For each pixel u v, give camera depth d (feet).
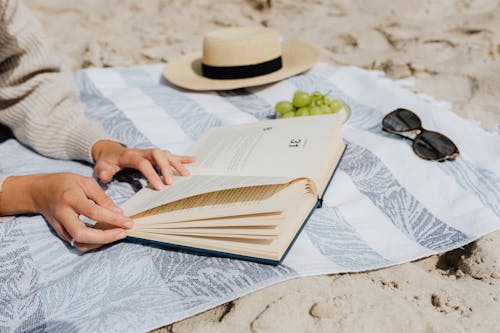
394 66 7.14
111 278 3.25
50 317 3.03
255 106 5.80
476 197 3.98
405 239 3.65
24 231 3.66
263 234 3.12
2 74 4.77
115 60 8.38
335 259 3.40
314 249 3.49
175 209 3.44
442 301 3.16
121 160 4.08
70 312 3.04
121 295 3.13
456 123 5.00
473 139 4.79
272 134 4.09
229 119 5.43
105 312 3.01
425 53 7.45
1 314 3.11
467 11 8.87
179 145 4.96
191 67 6.89
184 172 3.75
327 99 5.21
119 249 3.44
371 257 3.45
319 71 6.52
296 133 4.00
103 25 10.06
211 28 9.70
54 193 3.44
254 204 3.18
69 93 5.05
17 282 3.32
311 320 3.01
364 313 3.03
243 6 10.73
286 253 3.27
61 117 4.77
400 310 3.05
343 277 3.36
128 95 6.12
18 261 3.44
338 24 9.08
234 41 6.05
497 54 7.21
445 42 7.69
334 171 4.16
